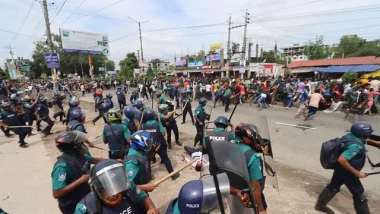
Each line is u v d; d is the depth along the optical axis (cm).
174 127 662
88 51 3634
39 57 6525
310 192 400
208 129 572
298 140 693
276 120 983
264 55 5588
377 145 307
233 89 1510
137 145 254
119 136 407
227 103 1230
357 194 292
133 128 504
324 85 1419
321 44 5616
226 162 165
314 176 460
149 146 261
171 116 649
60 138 229
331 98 1184
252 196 165
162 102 802
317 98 942
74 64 6544
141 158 254
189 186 131
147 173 263
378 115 1033
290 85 1448
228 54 2669
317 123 908
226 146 174
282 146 643
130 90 3131
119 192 152
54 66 1552
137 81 3422
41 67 6738
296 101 1415
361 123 287
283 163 527
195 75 4356
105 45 3841
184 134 814
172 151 632
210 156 159
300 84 1279
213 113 1201
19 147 718
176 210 135
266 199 379
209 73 3862
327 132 773
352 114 1065
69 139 229
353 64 2330
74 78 5094
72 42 3447
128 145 415
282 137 728
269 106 1381
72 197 229
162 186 443
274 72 3516
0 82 2147
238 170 165
